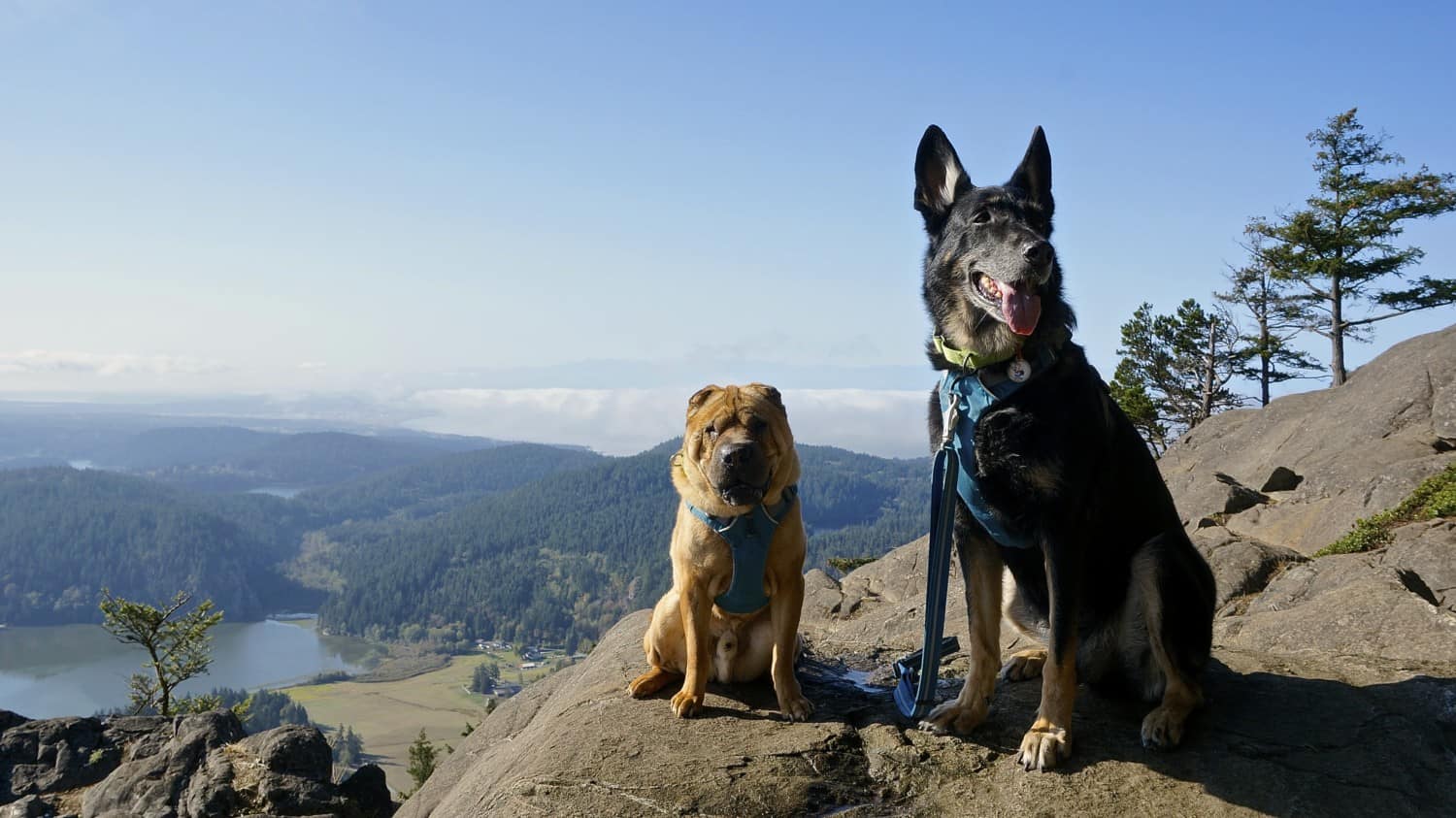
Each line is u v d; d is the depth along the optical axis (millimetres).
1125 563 1977
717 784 1776
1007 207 1948
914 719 2002
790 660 2064
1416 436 6145
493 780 2070
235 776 4188
